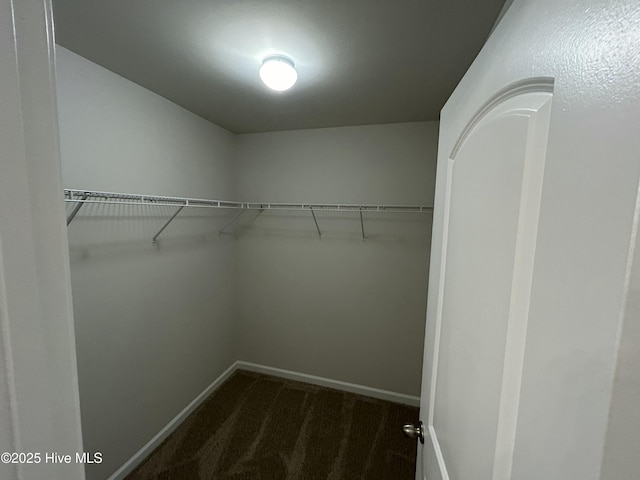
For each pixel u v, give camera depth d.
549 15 0.35
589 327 0.26
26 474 0.31
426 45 1.15
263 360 2.58
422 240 2.10
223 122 2.15
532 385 0.35
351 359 2.34
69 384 0.36
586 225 0.27
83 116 1.28
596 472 0.25
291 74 1.26
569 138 0.30
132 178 1.53
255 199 2.47
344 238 2.27
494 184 0.49
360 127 2.17
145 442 1.67
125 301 1.52
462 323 0.62
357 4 0.92
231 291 2.50
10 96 0.28
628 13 0.23
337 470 1.60
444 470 0.68
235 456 1.68
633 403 0.22
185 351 1.98
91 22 1.02
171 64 1.32
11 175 0.28
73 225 1.26
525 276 0.39
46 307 0.33
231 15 0.98
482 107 0.56
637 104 0.22
